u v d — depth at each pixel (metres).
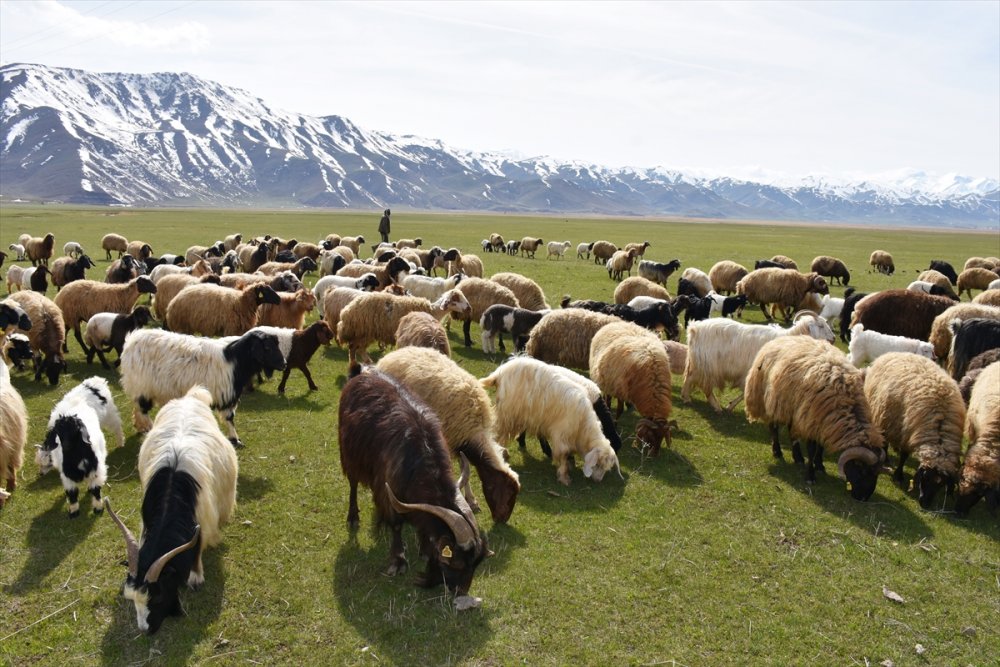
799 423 9.51
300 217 122.06
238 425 11.16
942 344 14.45
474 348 16.77
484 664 5.86
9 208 145.25
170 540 6.04
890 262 38.12
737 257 47.47
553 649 6.08
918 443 9.22
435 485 6.56
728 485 9.48
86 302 15.37
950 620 6.69
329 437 10.73
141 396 9.99
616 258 32.25
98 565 7.03
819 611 6.77
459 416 8.31
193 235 56.22
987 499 8.61
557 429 9.30
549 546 7.71
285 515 8.22
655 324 16.19
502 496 7.88
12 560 7.04
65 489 7.77
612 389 11.25
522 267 36.81
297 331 12.77
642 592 6.95
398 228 80.69
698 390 14.29
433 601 6.62
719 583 7.16
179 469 6.57
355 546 7.57
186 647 5.93
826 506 8.93
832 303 21.23
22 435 8.43
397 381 7.95
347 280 20.08
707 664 5.99
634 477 9.66
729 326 12.42
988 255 59.84
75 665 5.70
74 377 13.34
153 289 16.05
